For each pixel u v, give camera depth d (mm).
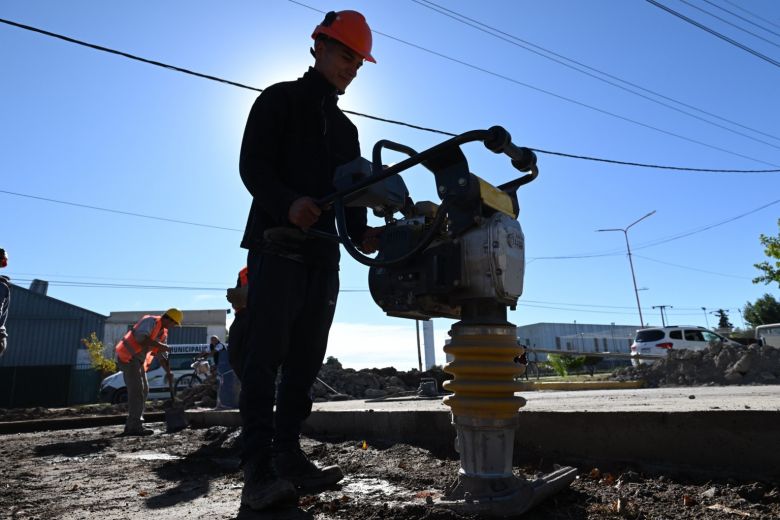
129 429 5391
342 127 2393
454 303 1655
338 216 1758
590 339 50781
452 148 1545
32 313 30266
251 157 1978
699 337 18078
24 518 1820
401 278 1654
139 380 5500
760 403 2668
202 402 9453
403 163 1610
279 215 1896
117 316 36000
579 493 1835
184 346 21062
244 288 3357
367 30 2275
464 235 1604
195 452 3555
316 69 2256
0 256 5352
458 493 1618
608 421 2256
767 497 1693
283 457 2168
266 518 1697
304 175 2133
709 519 1529
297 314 2102
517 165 1714
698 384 12844
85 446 4398
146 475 2754
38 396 23328
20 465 3334
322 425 3902
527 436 2533
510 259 1580
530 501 1517
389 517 1604
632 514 1581
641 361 18016
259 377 1927
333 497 1925
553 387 12695
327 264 2201
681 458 2041
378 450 3043
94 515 1843
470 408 1587
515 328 1667
